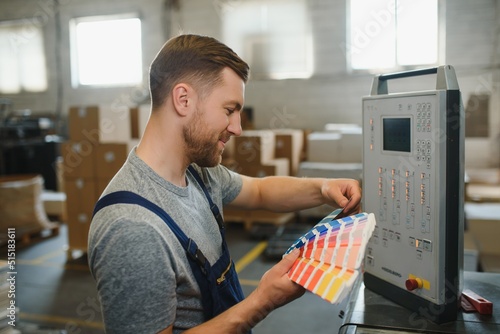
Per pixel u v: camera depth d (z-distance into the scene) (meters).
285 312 2.64
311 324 2.49
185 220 0.85
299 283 0.67
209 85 0.80
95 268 0.75
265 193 1.14
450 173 0.79
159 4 6.38
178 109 0.80
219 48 0.82
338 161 4.58
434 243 0.81
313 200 1.08
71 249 3.83
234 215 4.61
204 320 0.88
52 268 3.60
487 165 5.18
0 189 4.23
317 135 4.85
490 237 2.67
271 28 5.94
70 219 3.83
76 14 6.78
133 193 0.78
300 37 5.83
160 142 0.84
